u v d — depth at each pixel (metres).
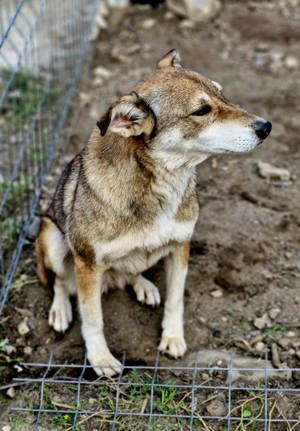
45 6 8.83
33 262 5.70
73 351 5.01
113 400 4.52
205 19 9.45
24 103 7.60
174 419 4.38
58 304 5.20
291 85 7.95
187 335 5.05
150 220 4.46
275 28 9.23
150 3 9.88
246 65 8.39
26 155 6.79
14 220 5.84
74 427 4.33
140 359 4.93
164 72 4.43
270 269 5.52
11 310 5.27
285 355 4.81
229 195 6.31
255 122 4.35
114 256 4.56
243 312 5.17
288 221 5.98
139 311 5.27
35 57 8.35
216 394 4.54
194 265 5.57
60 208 4.93
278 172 6.48
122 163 4.37
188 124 4.30
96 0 9.22
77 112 7.64
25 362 4.91
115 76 8.31
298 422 4.27
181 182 4.46
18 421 4.41
